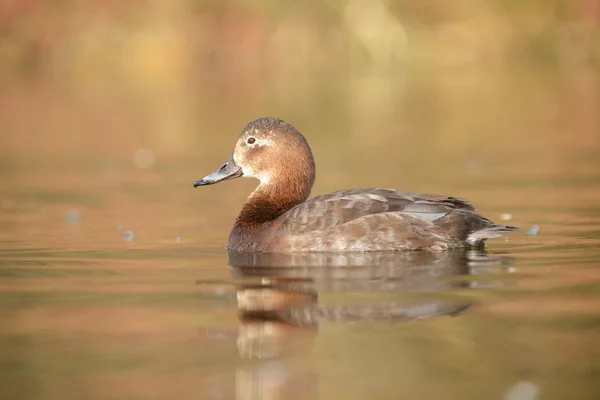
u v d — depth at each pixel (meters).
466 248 14.88
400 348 9.77
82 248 15.84
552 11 55.69
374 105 43.62
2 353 9.78
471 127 36.34
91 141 33.41
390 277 12.80
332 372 9.10
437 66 56.16
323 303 11.45
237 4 55.28
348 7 55.50
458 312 10.96
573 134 33.38
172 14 55.31
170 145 32.00
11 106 43.84
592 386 8.73
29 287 12.70
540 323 10.51
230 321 10.80
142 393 8.63
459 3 55.97
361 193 15.11
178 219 19.23
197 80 54.53
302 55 55.88
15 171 26.78
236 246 15.59
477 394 8.57
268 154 16.31
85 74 55.00
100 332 10.46
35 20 54.59
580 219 17.94
